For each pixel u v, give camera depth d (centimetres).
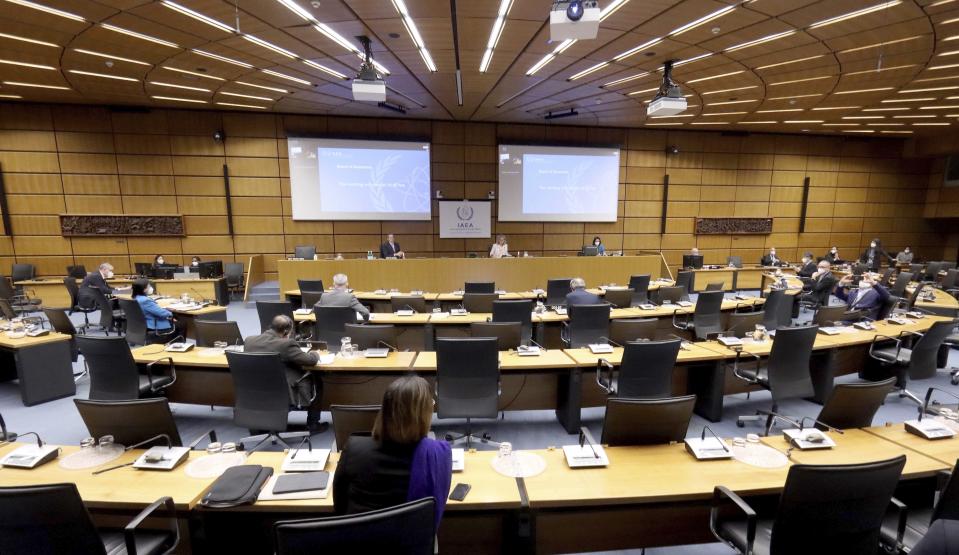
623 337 439
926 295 696
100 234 945
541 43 549
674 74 677
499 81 721
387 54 591
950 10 449
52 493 150
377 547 130
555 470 207
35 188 915
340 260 790
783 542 172
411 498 150
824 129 1134
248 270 919
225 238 1002
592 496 186
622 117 1002
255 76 696
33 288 860
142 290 539
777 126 1099
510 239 1107
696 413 423
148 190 959
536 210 1101
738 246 1222
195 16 474
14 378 508
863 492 166
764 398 458
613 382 364
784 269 1098
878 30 502
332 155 999
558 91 782
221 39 538
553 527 214
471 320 511
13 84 743
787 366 367
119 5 447
